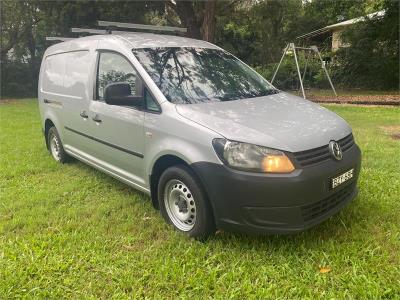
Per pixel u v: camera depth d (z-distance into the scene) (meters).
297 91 18.56
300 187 3.02
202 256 3.28
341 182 3.36
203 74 4.25
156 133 3.67
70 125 5.30
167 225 3.84
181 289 2.89
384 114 10.34
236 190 3.07
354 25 19.45
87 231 3.76
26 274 3.08
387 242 3.37
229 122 3.33
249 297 2.76
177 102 3.71
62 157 5.97
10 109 13.46
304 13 27.95
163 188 3.76
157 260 3.25
